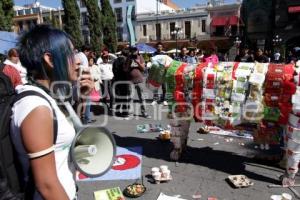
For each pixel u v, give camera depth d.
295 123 3.58
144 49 25.89
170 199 3.53
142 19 45.50
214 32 40.06
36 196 1.34
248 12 31.09
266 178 4.03
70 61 1.47
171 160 4.68
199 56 10.70
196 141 5.55
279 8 29.73
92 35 34.03
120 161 4.68
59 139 1.40
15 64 5.00
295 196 3.56
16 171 1.32
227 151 5.02
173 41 43.03
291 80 3.62
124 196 3.67
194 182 3.96
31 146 1.24
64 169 1.45
